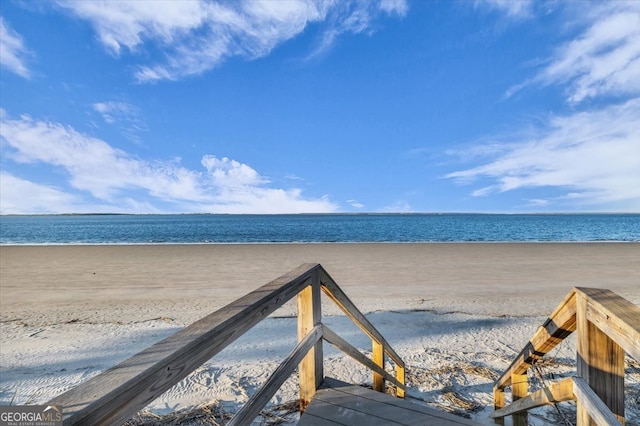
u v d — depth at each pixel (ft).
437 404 10.71
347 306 7.60
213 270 36.65
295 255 49.73
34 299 24.18
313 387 6.70
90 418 2.00
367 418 6.30
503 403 9.62
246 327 3.98
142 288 27.78
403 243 71.31
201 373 12.61
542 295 24.50
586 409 4.24
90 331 17.42
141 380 2.38
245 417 3.90
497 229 145.18
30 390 11.63
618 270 34.96
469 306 21.61
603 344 4.41
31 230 153.07
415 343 15.69
